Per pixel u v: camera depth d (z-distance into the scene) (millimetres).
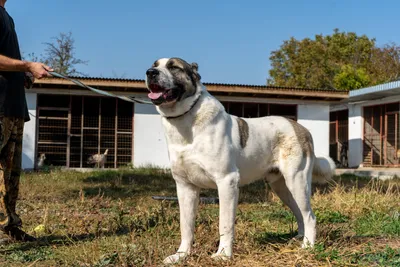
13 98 5207
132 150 19016
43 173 15961
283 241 5699
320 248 5016
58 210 8562
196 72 4645
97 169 17859
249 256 4809
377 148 21766
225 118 4758
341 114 26000
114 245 5305
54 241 5770
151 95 4480
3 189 5324
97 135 20516
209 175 4672
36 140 18141
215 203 9414
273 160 5293
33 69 4977
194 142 4621
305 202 5289
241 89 18891
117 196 10633
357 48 42312
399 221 6738
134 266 4605
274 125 5285
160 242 5297
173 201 9453
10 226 5543
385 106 21250
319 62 41406
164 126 4750
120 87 17812
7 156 5262
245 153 4902
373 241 5785
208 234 5605
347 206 8125
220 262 4551
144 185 12953
